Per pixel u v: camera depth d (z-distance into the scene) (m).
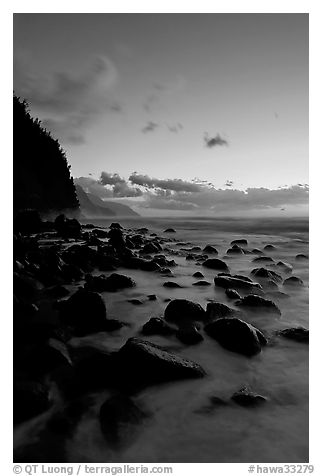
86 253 9.83
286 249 14.92
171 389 3.51
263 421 3.14
